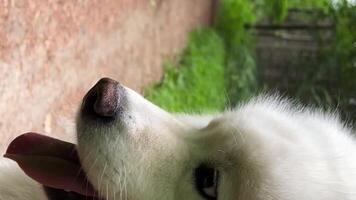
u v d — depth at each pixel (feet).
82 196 1.54
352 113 4.75
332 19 5.47
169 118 1.58
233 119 1.57
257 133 1.50
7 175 1.73
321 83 5.26
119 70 3.35
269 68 5.67
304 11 5.71
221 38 5.82
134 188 1.47
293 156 1.46
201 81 4.64
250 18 5.91
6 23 2.05
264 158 1.44
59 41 2.50
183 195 1.48
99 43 2.99
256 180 1.42
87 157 1.46
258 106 1.74
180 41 4.88
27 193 1.69
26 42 2.22
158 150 1.49
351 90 5.10
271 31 5.84
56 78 2.51
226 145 1.49
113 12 3.15
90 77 2.90
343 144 1.63
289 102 1.88
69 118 2.45
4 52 2.07
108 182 1.46
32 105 2.32
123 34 3.37
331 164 1.49
